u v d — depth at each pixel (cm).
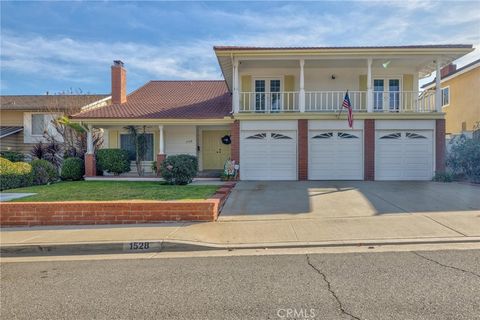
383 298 436
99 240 716
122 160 1755
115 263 611
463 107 2241
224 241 716
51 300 454
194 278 524
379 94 1827
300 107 1614
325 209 969
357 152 1598
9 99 2405
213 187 1309
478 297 434
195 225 825
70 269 582
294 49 1577
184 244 698
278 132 1617
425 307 408
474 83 2125
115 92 2002
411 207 969
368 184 1414
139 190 1232
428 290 457
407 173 1590
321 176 1605
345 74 1850
